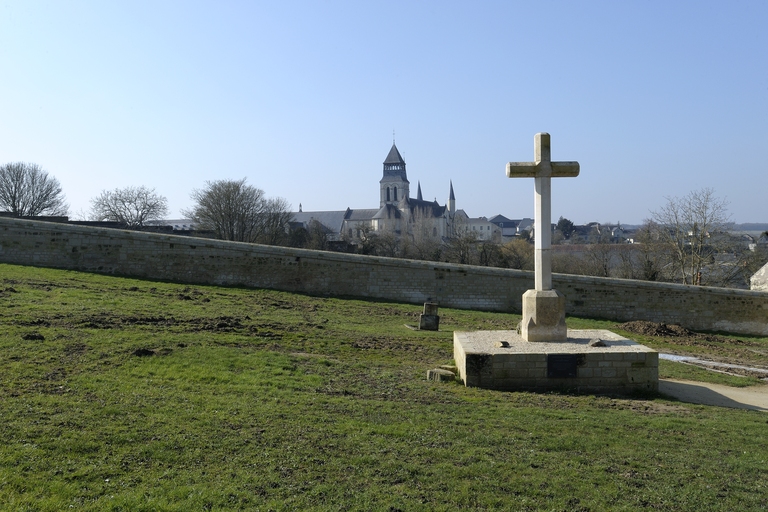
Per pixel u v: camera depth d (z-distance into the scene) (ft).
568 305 93.56
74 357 38.01
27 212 212.84
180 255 88.22
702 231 161.27
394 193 553.23
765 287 113.91
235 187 219.61
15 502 19.70
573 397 37.27
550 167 43.37
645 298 94.58
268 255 89.86
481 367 38.60
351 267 91.20
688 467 25.45
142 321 52.75
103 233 87.35
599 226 458.50
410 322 71.26
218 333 50.34
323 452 25.16
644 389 39.34
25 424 26.07
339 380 38.01
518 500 21.56
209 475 22.54
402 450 25.79
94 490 20.94
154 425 27.09
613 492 22.45
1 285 66.18
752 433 30.99
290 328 56.54
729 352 70.33
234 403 31.01
